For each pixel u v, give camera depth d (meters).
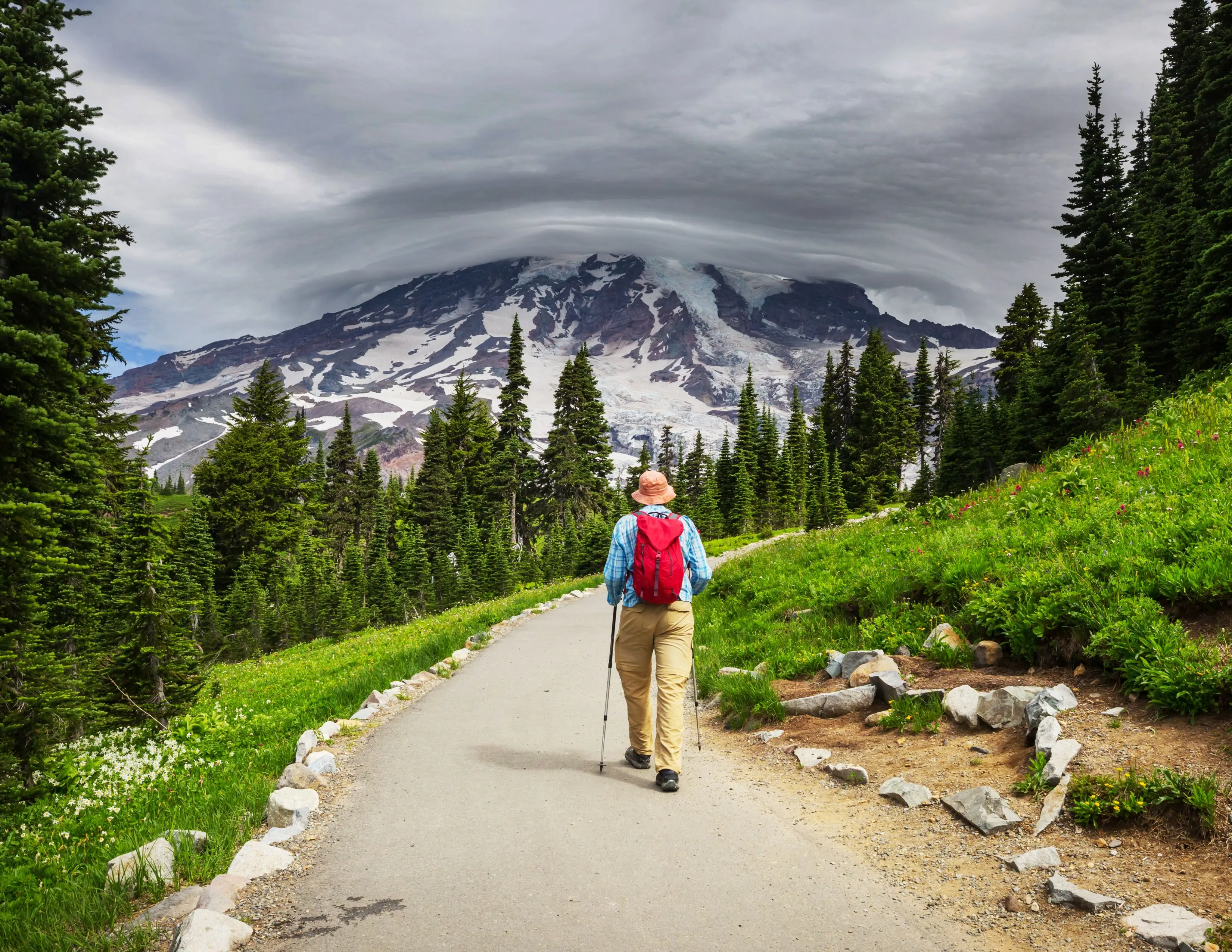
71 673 14.05
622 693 9.26
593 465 73.56
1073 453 14.24
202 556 55.22
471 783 5.98
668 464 108.00
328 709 9.80
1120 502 8.66
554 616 18.56
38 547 11.34
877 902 3.80
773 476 90.06
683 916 3.71
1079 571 6.77
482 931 3.62
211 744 9.74
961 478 65.50
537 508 73.62
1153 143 52.03
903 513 15.96
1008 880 3.88
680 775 6.00
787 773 5.96
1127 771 4.41
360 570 62.78
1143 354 36.06
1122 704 5.27
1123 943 3.22
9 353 10.46
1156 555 6.47
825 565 13.24
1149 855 3.83
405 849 4.71
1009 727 5.64
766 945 3.41
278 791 5.57
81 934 3.86
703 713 8.25
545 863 4.41
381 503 95.50
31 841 6.46
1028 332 70.06
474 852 4.61
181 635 15.05
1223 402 12.43
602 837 4.77
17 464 11.24
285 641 57.94
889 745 6.04
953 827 4.55
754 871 4.22
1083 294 43.09
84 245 12.27
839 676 7.97
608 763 6.39
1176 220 39.25
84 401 14.66
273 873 4.45
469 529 70.75
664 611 5.86
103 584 16.66
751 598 13.42
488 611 20.48
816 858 4.37
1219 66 30.06
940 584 8.66
